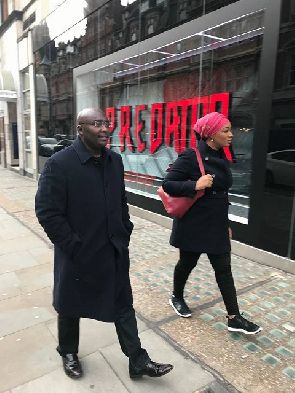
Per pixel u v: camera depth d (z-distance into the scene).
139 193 6.86
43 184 1.94
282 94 3.86
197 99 5.45
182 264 2.90
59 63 9.70
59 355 2.52
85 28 8.20
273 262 4.11
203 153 2.56
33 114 11.67
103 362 2.44
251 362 2.45
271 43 3.91
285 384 2.25
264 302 3.29
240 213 4.64
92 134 1.93
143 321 2.96
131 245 4.96
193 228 2.64
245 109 4.59
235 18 4.43
